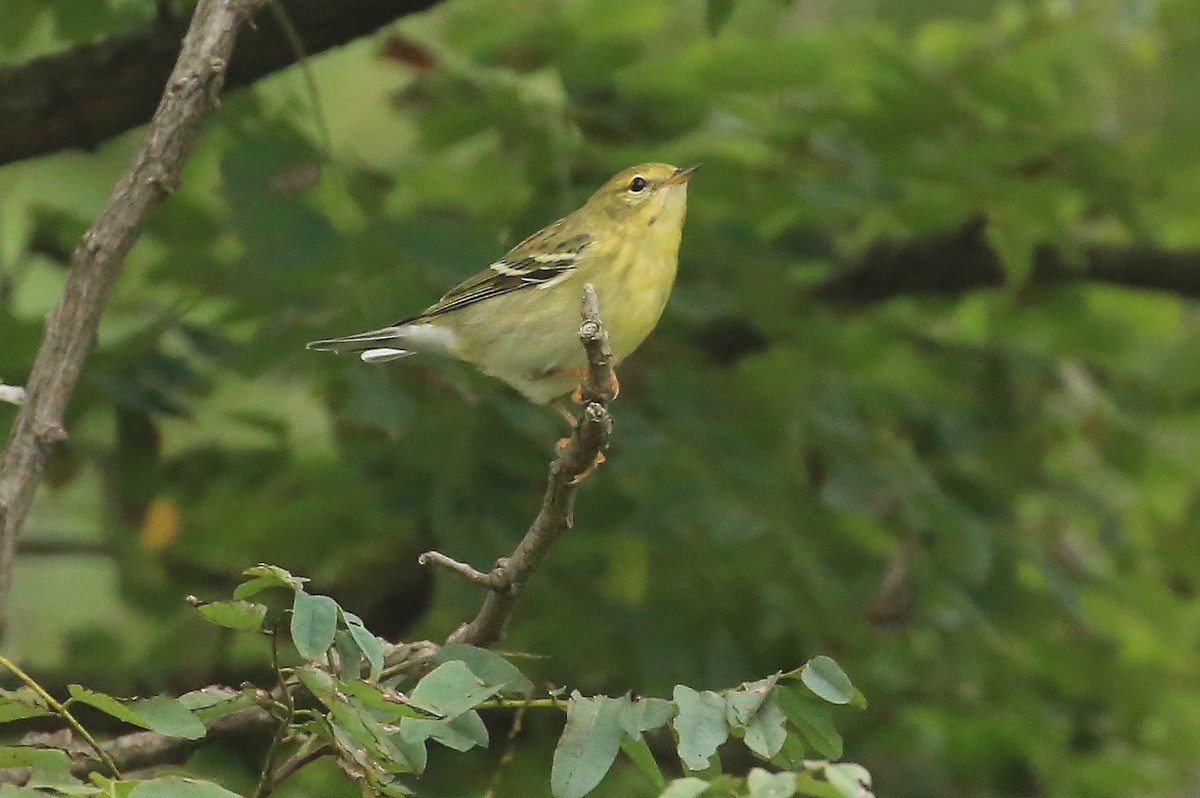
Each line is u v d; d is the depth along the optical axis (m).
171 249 12.13
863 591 12.63
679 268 12.50
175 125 6.93
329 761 11.12
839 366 13.22
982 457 13.61
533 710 11.18
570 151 12.69
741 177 12.70
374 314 10.81
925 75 12.66
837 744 5.75
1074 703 13.55
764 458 12.05
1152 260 14.36
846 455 12.05
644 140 12.87
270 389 13.77
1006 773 13.44
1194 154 12.84
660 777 5.77
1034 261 14.20
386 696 5.55
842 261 14.12
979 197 12.67
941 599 12.45
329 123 15.17
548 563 11.90
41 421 6.59
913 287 14.41
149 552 12.59
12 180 13.20
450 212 12.56
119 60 10.01
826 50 12.39
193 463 12.55
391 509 11.10
